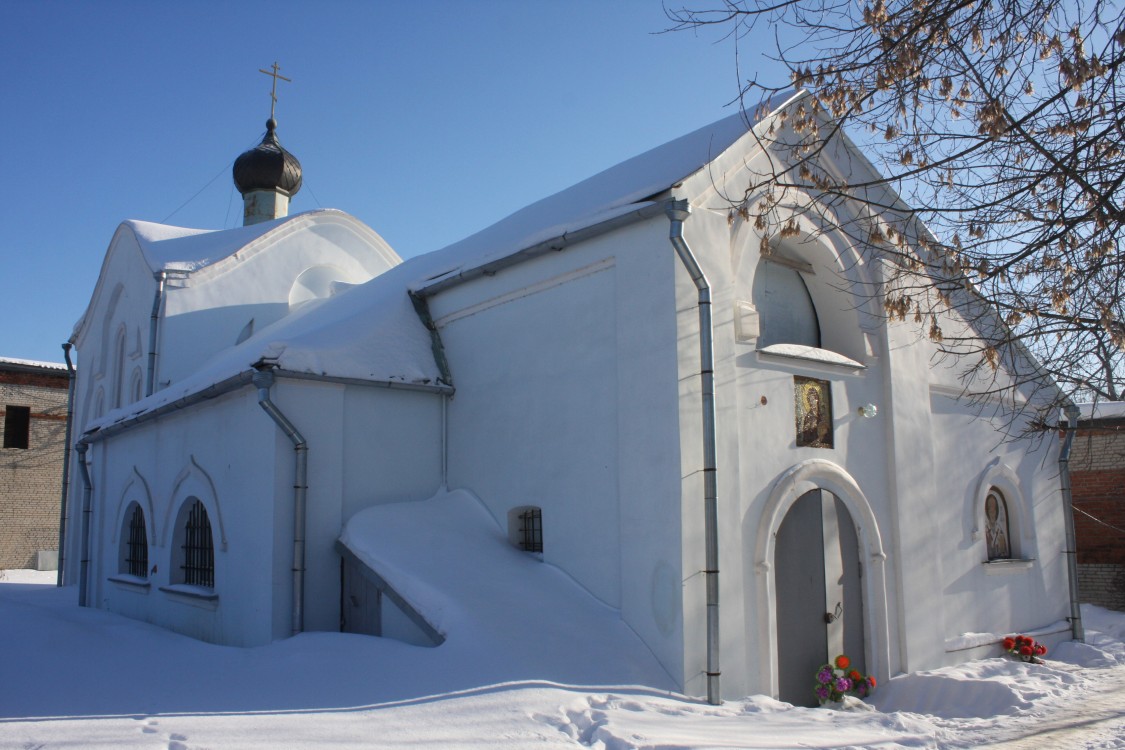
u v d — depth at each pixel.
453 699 6.64
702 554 8.12
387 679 7.17
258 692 6.97
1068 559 13.78
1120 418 16.55
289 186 21.97
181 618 11.64
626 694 7.38
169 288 16.41
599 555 8.93
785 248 10.58
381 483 10.40
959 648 11.21
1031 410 13.73
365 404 10.42
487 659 7.33
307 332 11.05
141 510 14.12
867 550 10.16
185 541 12.24
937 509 11.68
